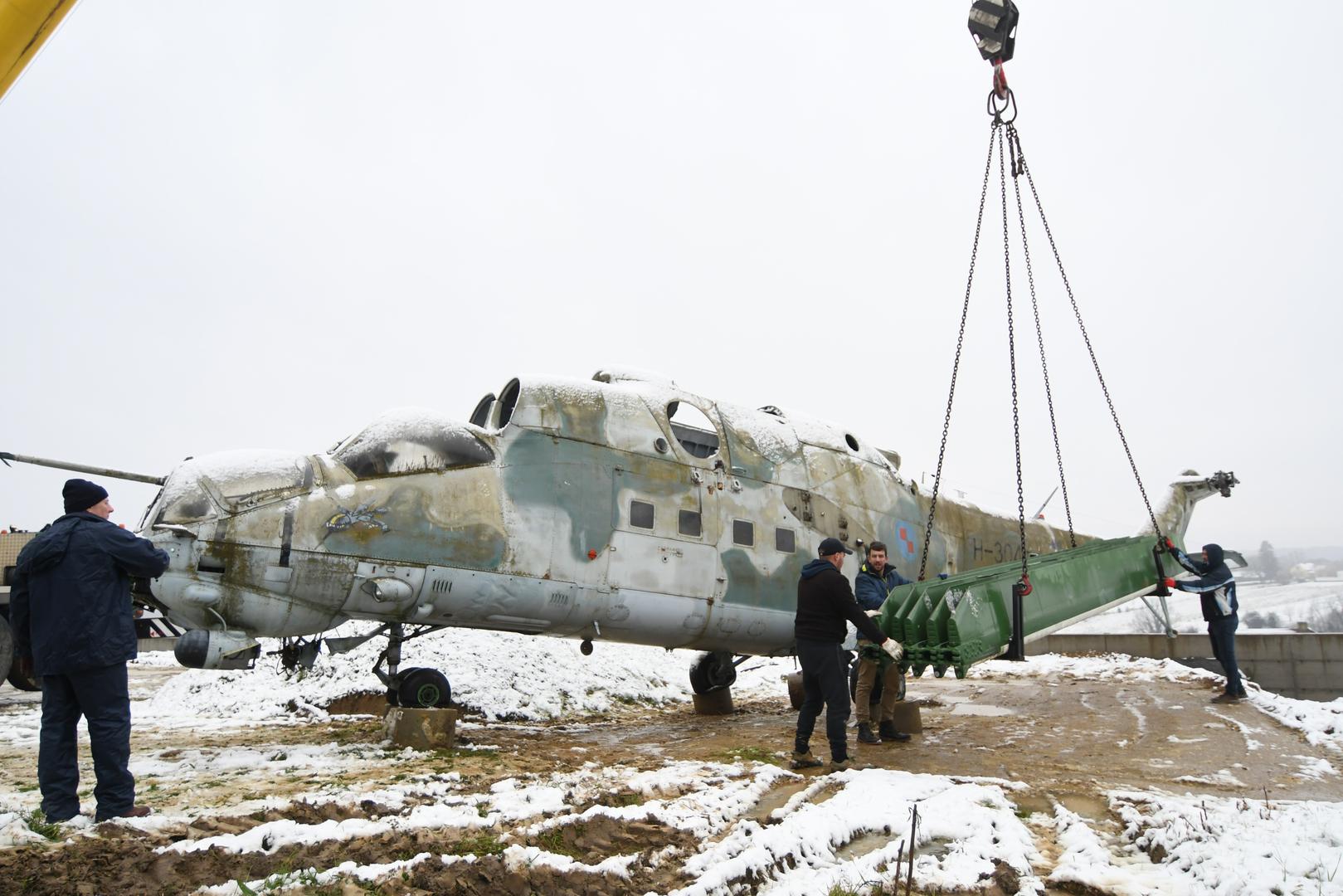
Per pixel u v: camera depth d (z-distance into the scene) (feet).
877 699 27.14
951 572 39.63
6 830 14.10
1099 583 31.04
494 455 27.58
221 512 23.32
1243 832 14.83
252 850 13.55
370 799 16.43
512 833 14.71
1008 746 25.66
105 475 26.35
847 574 34.22
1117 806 17.76
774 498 32.86
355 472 25.61
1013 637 25.80
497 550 26.37
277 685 36.81
